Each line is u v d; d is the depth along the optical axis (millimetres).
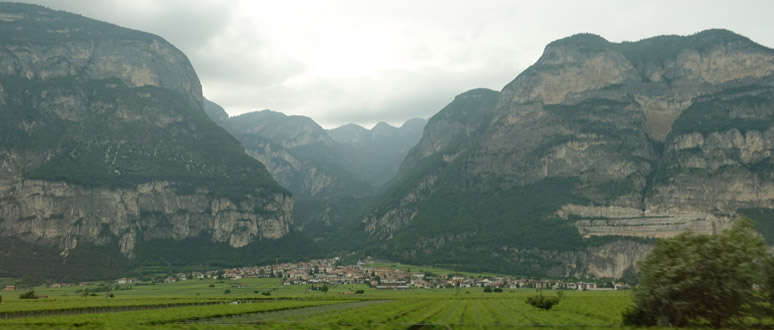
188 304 145625
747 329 62219
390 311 106938
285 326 76938
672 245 67125
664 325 66000
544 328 77188
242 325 77562
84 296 190625
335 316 92438
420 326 80938
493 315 101312
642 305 69000
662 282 65438
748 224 66625
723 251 63062
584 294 199500
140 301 149750
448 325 81188
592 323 84562
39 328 69562
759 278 62688
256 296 194125
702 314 63969
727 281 61781
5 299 162250
